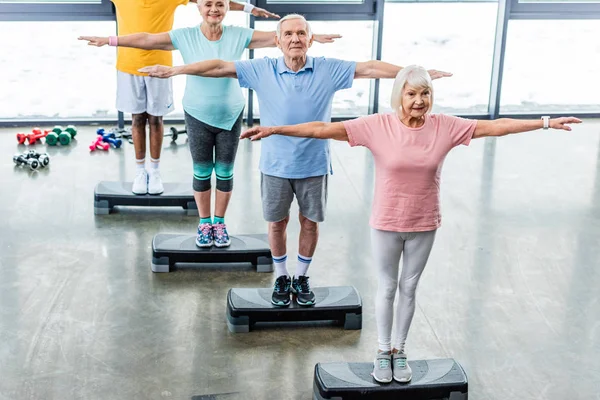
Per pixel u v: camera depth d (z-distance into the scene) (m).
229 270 5.14
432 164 3.36
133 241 5.53
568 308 4.74
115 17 7.91
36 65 8.02
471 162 7.39
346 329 4.46
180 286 4.90
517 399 3.84
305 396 3.84
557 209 6.31
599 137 8.23
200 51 4.64
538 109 8.84
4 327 4.35
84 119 8.22
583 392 3.91
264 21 8.21
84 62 8.09
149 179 6.06
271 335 4.38
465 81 8.64
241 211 6.07
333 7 8.21
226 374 3.99
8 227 5.67
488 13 8.41
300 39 3.91
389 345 3.69
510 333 4.45
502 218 6.09
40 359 4.06
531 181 6.93
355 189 6.64
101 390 3.82
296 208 6.23
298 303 4.41
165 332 4.38
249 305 4.39
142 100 5.82
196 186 4.98
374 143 3.38
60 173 6.79
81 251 5.34
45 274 4.99
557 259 5.41
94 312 4.55
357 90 8.59
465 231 5.82
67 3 7.77
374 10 8.26
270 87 4.03
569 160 7.51
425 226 3.45
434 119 3.39
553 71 8.73
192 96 4.73
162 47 4.62
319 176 4.15
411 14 8.33
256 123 8.48
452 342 4.34
